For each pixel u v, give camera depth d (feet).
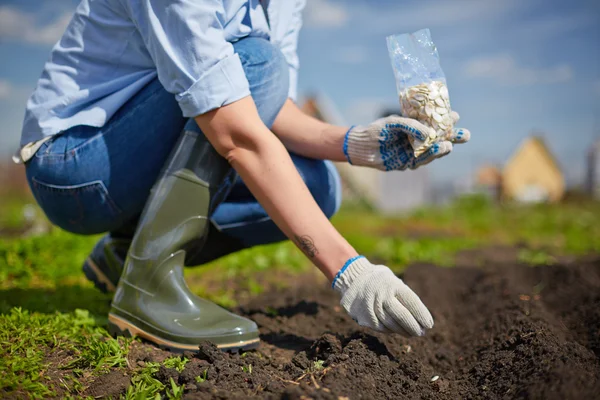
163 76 4.03
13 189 16.97
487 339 4.74
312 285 6.85
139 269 4.26
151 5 3.93
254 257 7.89
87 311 4.71
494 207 19.16
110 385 3.82
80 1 4.36
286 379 3.79
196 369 3.86
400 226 15.28
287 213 3.95
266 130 4.00
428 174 20.16
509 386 3.80
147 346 4.25
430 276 6.75
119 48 4.31
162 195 4.23
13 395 3.58
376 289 3.83
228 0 4.22
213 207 4.35
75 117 4.33
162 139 4.41
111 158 4.37
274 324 4.99
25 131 4.44
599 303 5.35
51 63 4.42
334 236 3.94
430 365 4.50
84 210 4.57
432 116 4.11
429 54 4.25
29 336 4.15
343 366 3.75
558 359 3.73
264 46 4.29
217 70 3.89
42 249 7.14
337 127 4.62
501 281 6.34
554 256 10.18
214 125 3.99
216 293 6.27
